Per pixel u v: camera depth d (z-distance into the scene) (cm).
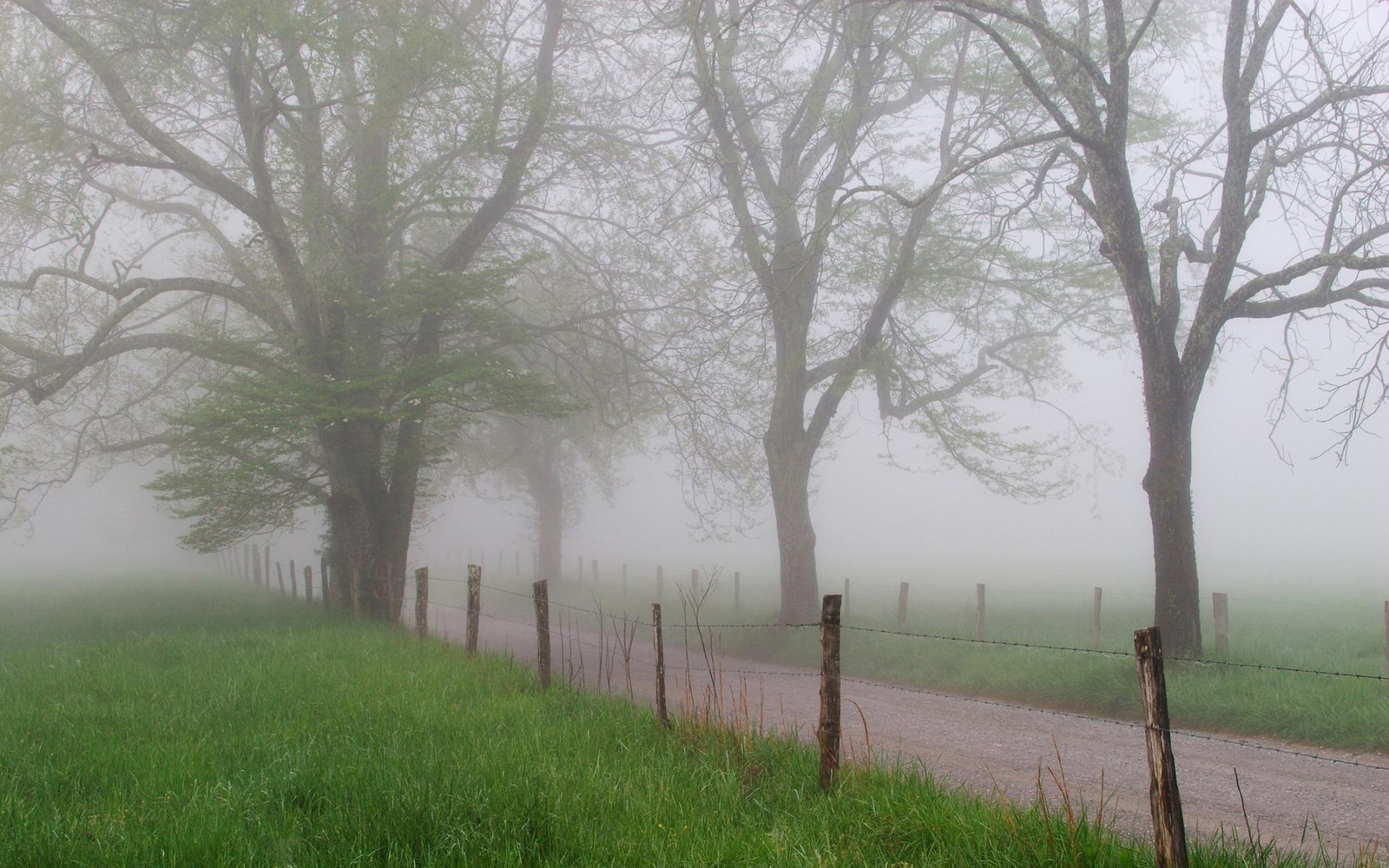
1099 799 735
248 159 1831
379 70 1766
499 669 1166
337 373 1928
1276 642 1545
